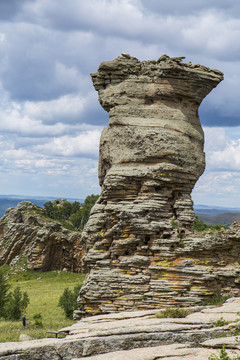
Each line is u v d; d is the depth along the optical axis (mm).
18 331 36188
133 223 38219
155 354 25609
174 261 37562
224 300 36656
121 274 37438
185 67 41281
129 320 31906
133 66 41375
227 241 39344
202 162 41625
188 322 29516
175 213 40000
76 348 27438
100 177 42875
